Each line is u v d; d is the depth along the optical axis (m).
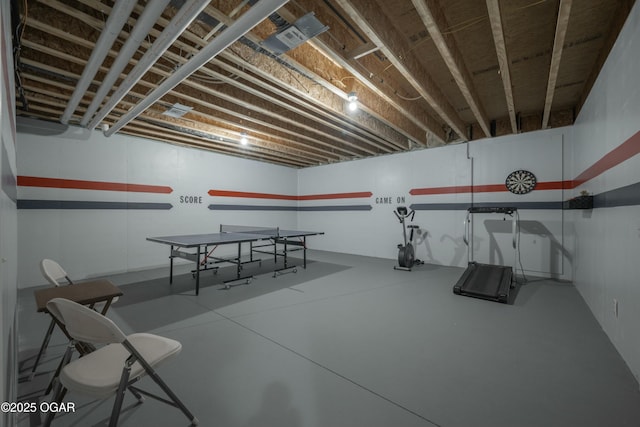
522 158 5.14
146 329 2.79
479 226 5.57
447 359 2.25
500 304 3.55
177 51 2.97
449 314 3.21
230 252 7.11
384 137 5.45
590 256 3.39
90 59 2.55
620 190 2.38
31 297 3.79
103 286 2.16
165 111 4.12
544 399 1.77
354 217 7.62
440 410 1.68
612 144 2.61
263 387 1.90
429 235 6.25
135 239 5.41
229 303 3.57
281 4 1.87
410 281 4.68
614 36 2.66
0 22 0.84
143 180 5.52
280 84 3.25
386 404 1.73
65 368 1.39
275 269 5.59
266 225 7.99
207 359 2.24
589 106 3.55
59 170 4.55
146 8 1.93
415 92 4.09
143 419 1.62
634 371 2.03
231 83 3.32
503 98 4.41
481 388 1.89
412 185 6.52
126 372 1.30
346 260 6.66
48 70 2.97
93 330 1.27
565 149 4.76
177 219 6.04
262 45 2.53
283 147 6.44
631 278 2.13
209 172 6.62
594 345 2.47
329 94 3.97
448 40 2.79
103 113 3.79
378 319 3.06
